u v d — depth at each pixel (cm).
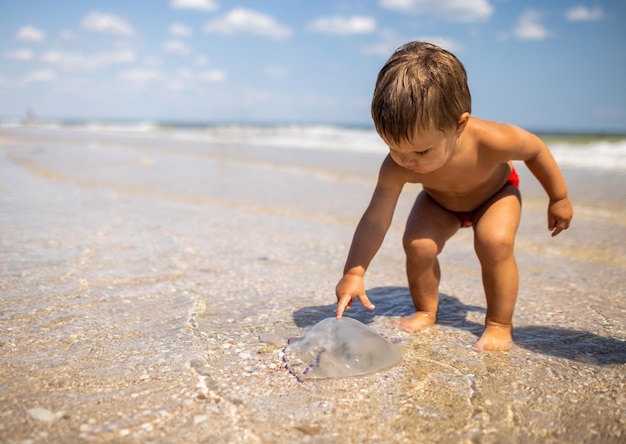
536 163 101
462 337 101
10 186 272
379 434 67
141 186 285
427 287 109
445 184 100
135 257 149
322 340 90
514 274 98
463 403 75
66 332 97
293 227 198
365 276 143
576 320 111
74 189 269
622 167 400
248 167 384
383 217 99
